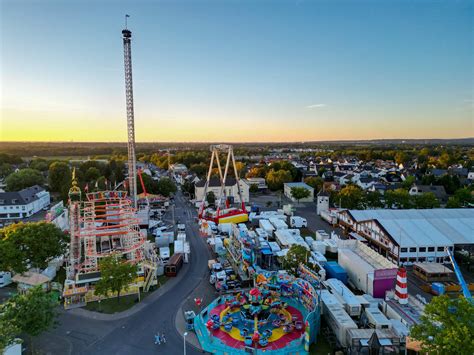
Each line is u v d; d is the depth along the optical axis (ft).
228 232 322.34
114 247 262.47
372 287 187.01
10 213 409.69
